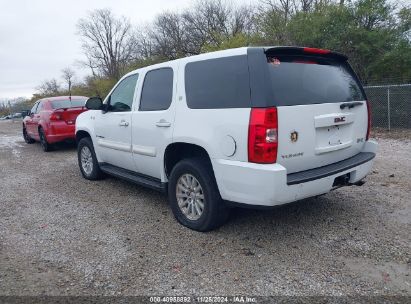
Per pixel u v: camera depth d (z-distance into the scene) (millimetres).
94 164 6852
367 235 4141
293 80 3830
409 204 5047
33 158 10320
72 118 10773
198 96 4176
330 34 14109
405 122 11797
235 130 3674
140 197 5902
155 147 4816
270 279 3348
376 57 13727
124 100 5637
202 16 42062
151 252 3938
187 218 4516
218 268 3566
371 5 13711
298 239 4105
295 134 3689
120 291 3254
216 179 3943
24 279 3502
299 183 3629
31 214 5324
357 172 4309
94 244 4199
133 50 57188
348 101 4387
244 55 3750
